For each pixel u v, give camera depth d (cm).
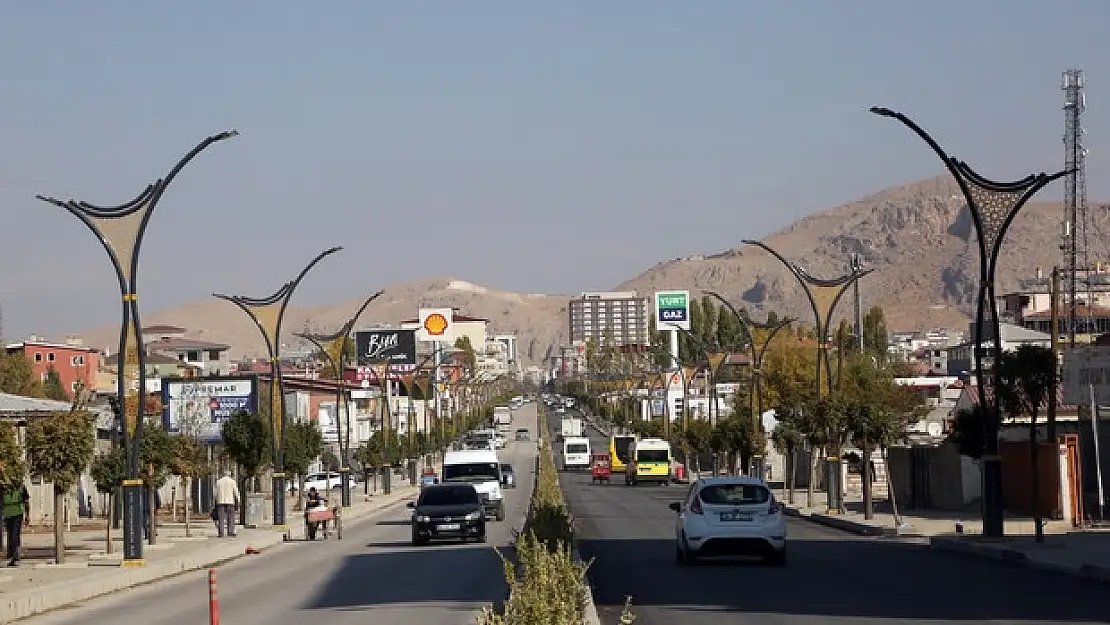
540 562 1554
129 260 3409
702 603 2377
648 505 6956
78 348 12812
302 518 6444
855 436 4856
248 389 6825
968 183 3591
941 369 17262
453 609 2433
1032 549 3362
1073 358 5344
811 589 2603
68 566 3531
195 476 5588
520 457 15488
